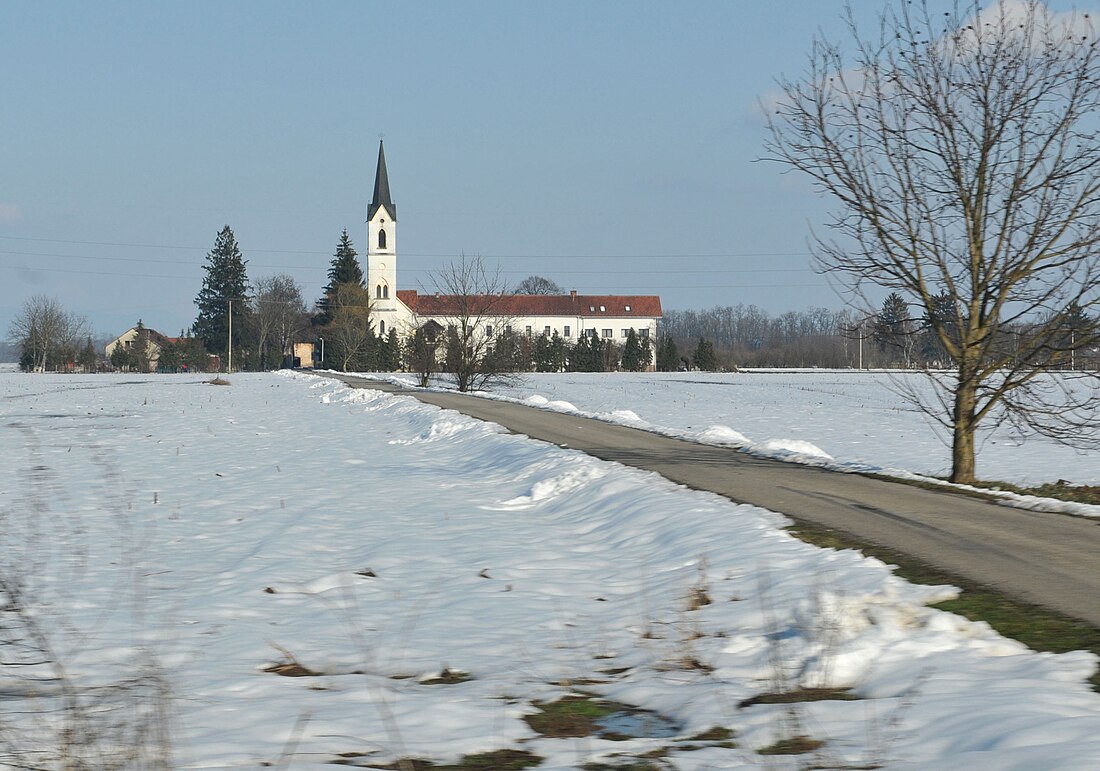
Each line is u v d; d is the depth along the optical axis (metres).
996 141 23.98
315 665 11.95
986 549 16.08
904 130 24.59
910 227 24.95
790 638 12.02
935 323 25.42
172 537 20.17
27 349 184.62
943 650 11.36
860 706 9.73
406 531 20.45
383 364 154.12
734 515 19.08
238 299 194.00
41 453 36.22
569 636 13.05
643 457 28.91
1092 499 23.20
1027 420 25.14
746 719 9.61
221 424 50.56
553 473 26.05
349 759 8.67
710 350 184.38
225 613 14.29
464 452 34.25
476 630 13.34
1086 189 23.39
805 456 28.33
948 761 7.95
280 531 20.53
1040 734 8.24
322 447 38.41
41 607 14.59
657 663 11.73
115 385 103.88
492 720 9.81
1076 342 23.73
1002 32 23.66
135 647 12.68
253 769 8.27
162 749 8.35
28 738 9.02
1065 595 13.21
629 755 8.80
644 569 16.72
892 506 20.38
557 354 175.88
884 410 68.06
